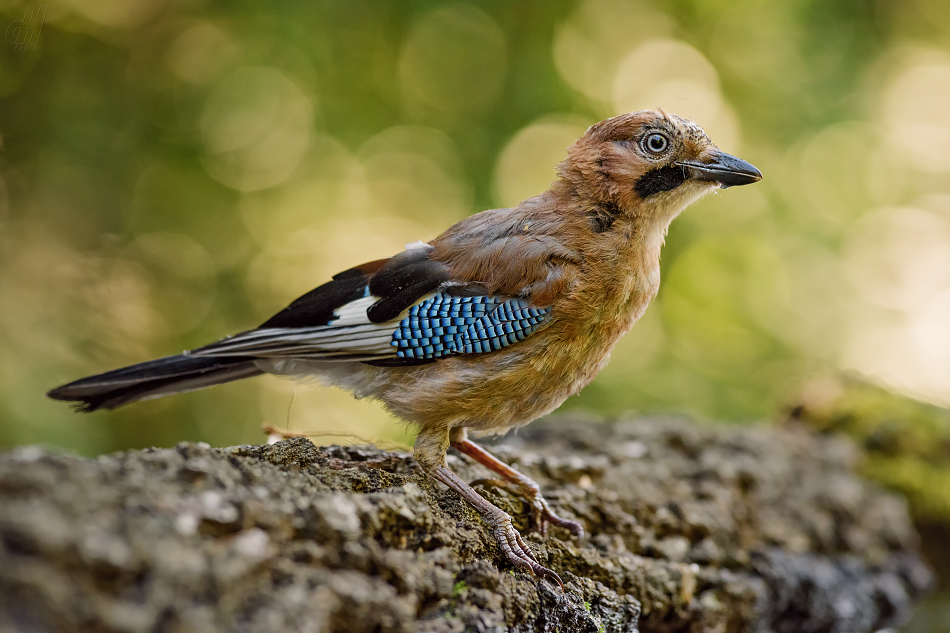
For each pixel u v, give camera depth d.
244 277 14.90
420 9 15.07
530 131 15.55
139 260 14.25
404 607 4.11
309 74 15.23
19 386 11.48
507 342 5.79
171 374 6.06
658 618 6.34
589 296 5.86
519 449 8.87
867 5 17.02
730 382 15.20
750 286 15.70
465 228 6.34
